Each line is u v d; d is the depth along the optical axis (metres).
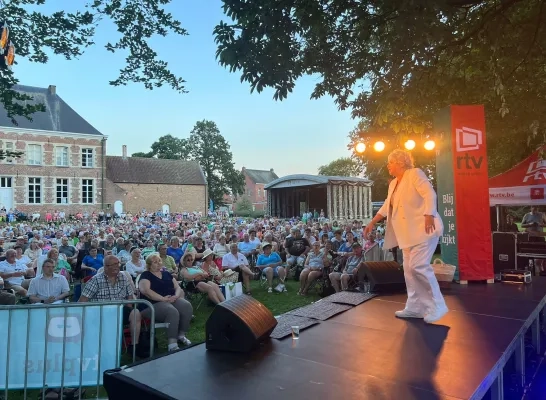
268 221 24.28
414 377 2.83
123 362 5.26
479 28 5.98
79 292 7.07
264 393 2.60
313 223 18.22
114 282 5.54
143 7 6.24
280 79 5.53
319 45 6.19
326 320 4.35
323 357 3.24
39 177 41.38
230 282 7.97
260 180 85.00
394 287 5.84
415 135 8.03
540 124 7.40
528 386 4.13
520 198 9.49
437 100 7.89
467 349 3.37
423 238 4.15
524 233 9.32
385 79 6.38
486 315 4.41
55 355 3.95
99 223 31.08
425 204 4.02
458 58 7.72
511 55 6.74
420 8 4.57
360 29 5.74
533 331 5.05
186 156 72.44
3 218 35.38
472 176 6.21
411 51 5.56
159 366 3.07
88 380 4.03
